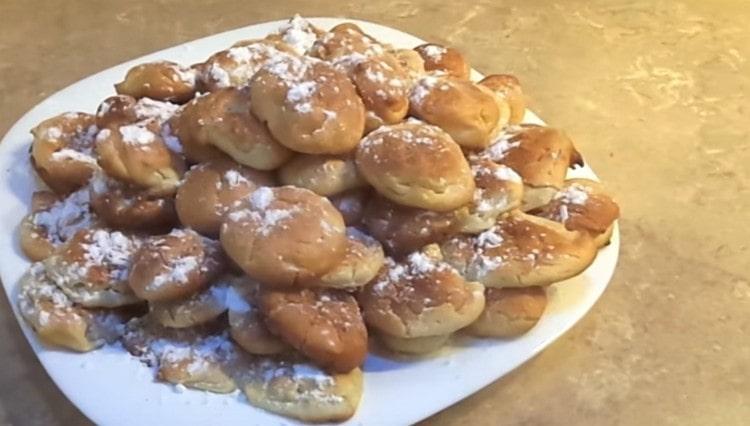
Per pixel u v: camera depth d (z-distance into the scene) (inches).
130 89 24.5
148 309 21.8
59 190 24.2
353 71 22.4
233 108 21.8
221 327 21.5
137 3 34.0
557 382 22.8
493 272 21.3
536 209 23.2
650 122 29.9
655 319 24.2
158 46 32.3
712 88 31.3
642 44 33.0
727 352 23.6
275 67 21.8
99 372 20.9
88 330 21.2
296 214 20.3
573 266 21.6
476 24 33.8
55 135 24.5
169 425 20.1
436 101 22.6
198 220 21.5
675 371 23.1
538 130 23.8
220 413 20.3
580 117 30.0
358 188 21.9
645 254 25.7
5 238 23.5
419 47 26.7
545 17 34.2
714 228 26.6
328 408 20.0
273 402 20.2
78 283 21.4
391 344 21.3
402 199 21.1
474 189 21.7
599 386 22.8
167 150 22.4
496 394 22.5
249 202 20.8
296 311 20.0
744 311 24.5
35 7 33.5
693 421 22.1
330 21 30.0
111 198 22.4
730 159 28.7
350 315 20.5
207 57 28.8
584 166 25.9
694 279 25.2
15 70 31.0
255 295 20.7
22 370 22.6
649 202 27.2
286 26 27.5
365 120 21.9
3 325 23.5
